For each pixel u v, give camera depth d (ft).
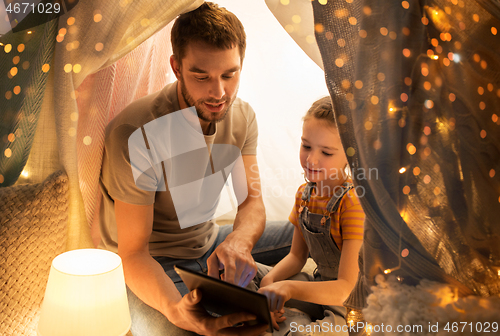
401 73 2.59
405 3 2.61
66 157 3.18
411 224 2.65
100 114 3.59
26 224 3.08
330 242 3.56
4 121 3.14
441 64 2.75
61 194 3.17
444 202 2.71
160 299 3.07
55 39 3.03
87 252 3.18
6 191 3.08
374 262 2.64
